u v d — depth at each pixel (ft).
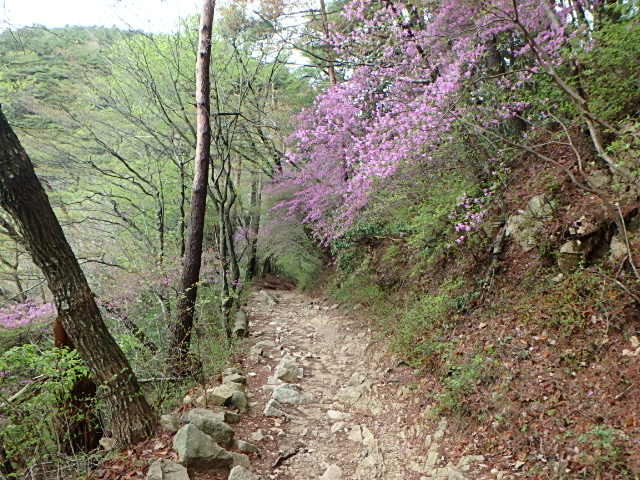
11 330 23.91
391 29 22.80
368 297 30.22
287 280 65.41
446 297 21.25
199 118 22.09
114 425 14.29
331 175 32.04
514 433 12.81
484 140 20.51
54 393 15.92
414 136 19.07
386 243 32.01
